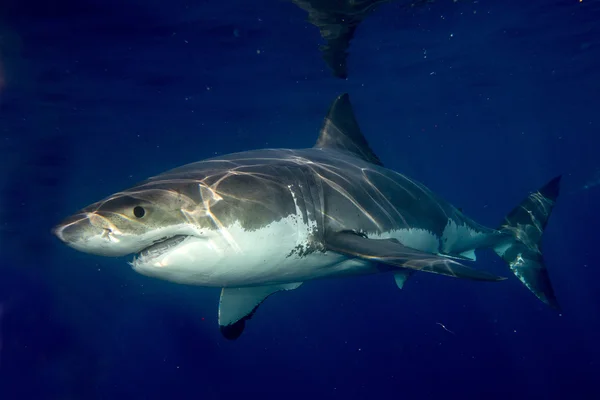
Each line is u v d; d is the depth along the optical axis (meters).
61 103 13.81
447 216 5.75
